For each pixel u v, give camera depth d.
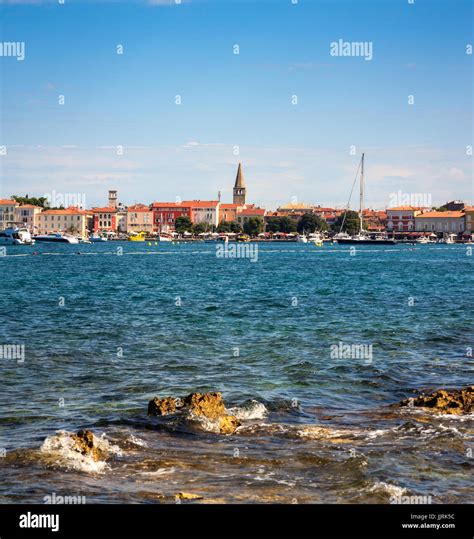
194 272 108.12
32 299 60.97
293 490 16.72
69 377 28.50
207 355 33.50
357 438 20.56
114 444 19.67
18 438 20.25
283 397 25.59
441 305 57.00
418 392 26.77
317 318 47.59
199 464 18.27
